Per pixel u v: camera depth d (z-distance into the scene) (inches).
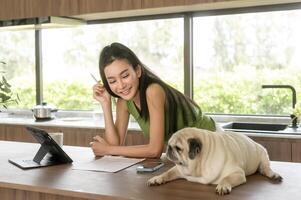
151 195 51.7
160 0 123.6
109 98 82.7
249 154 59.7
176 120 75.3
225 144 56.8
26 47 168.1
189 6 124.4
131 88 72.9
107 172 64.7
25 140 139.8
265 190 53.1
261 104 132.8
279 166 67.3
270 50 129.9
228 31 134.9
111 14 138.6
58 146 70.9
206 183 56.1
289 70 128.0
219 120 136.2
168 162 71.1
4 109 173.5
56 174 64.1
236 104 136.3
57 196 68.1
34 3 140.9
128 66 71.9
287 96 128.8
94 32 155.9
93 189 54.9
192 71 140.9
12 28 137.6
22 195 72.1
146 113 75.5
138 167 65.7
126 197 51.1
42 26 136.2
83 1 133.8
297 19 125.3
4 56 173.6
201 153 55.8
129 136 122.1
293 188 54.0
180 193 52.4
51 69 165.5
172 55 143.4
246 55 133.3
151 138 73.7
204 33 138.2
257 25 130.7
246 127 130.3
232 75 135.9
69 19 140.9
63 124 134.7
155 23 144.9
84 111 160.1
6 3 145.9
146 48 147.8
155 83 73.8
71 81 162.4
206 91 139.9
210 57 138.3
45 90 167.5
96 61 157.1
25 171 66.6
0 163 73.2
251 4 124.6
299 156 102.7
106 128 83.4
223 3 120.6
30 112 167.3
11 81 173.2
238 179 54.5
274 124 126.0
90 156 78.5
